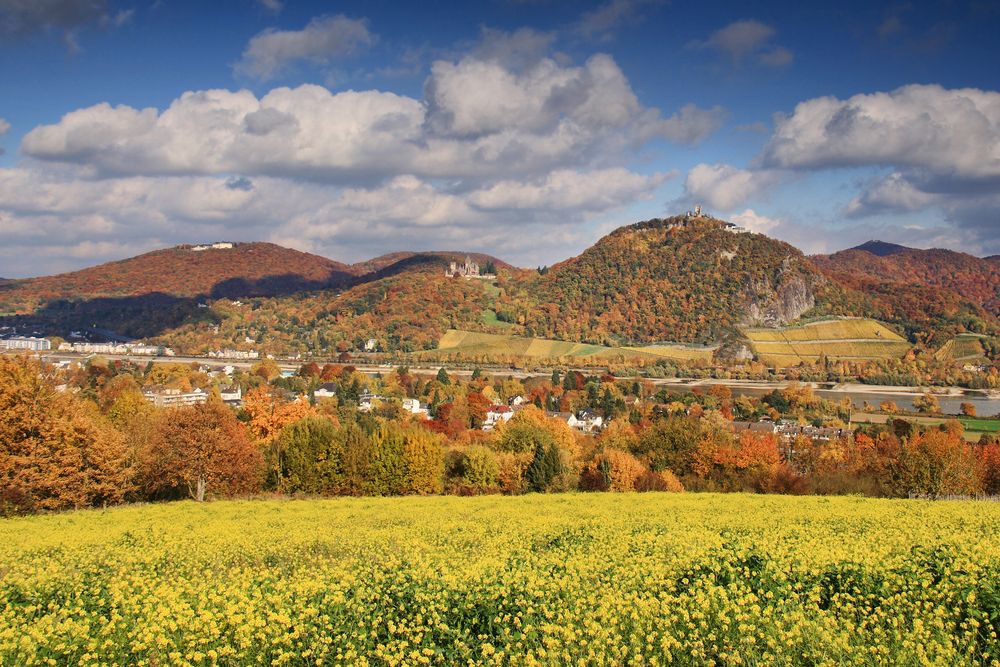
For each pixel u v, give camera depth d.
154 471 47.44
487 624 12.54
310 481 51.62
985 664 10.79
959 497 50.94
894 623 11.37
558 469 56.81
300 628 12.02
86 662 11.49
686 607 12.53
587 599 13.16
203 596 13.76
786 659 10.55
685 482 66.62
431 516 31.50
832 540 19.69
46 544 22.80
